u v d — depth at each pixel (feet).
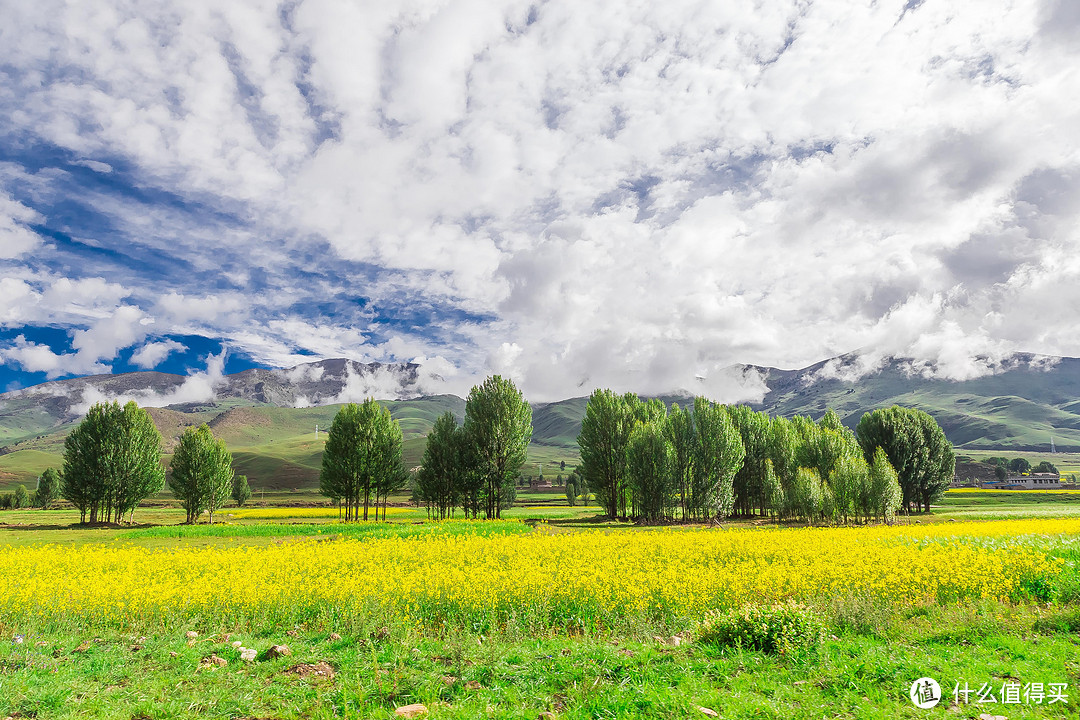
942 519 175.22
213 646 34.55
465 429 213.05
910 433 247.50
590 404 226.58
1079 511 195.72
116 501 204.13
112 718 23.35
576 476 473.67
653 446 185.68
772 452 228.22
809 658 28.55
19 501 387.55
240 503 376.68
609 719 21.90
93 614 41.73
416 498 240.53
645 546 78.89
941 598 43.21
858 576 48.08
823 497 160.56
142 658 32.32
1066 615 34.19
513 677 27.53
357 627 37.70
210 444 227.81
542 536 103.04
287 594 43.52
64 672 28.94
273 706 24.95
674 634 36.27
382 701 24.89
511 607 40.55
